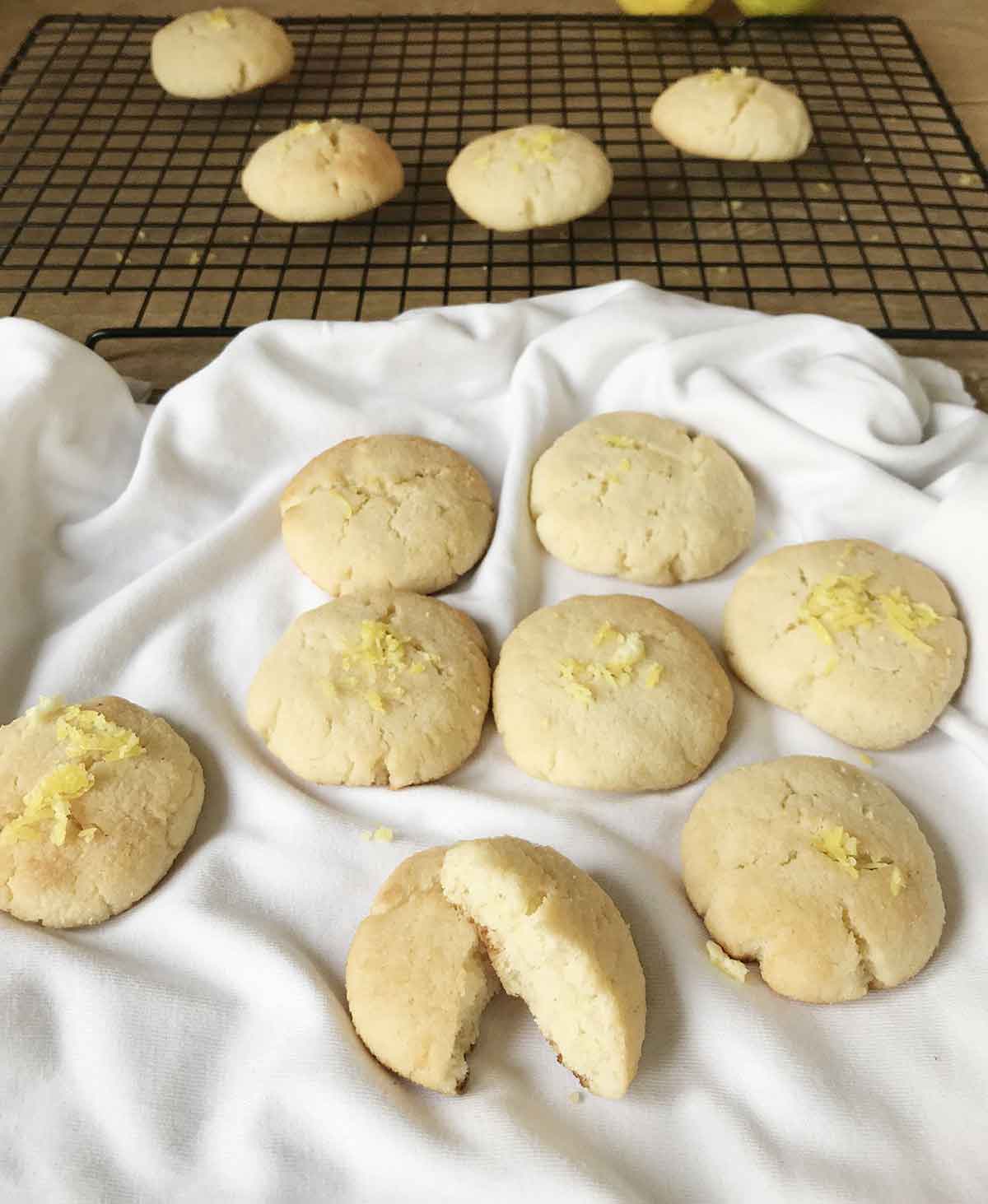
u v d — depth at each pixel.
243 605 0.27
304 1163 0.18
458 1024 0.19
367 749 0.23
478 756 0.24
